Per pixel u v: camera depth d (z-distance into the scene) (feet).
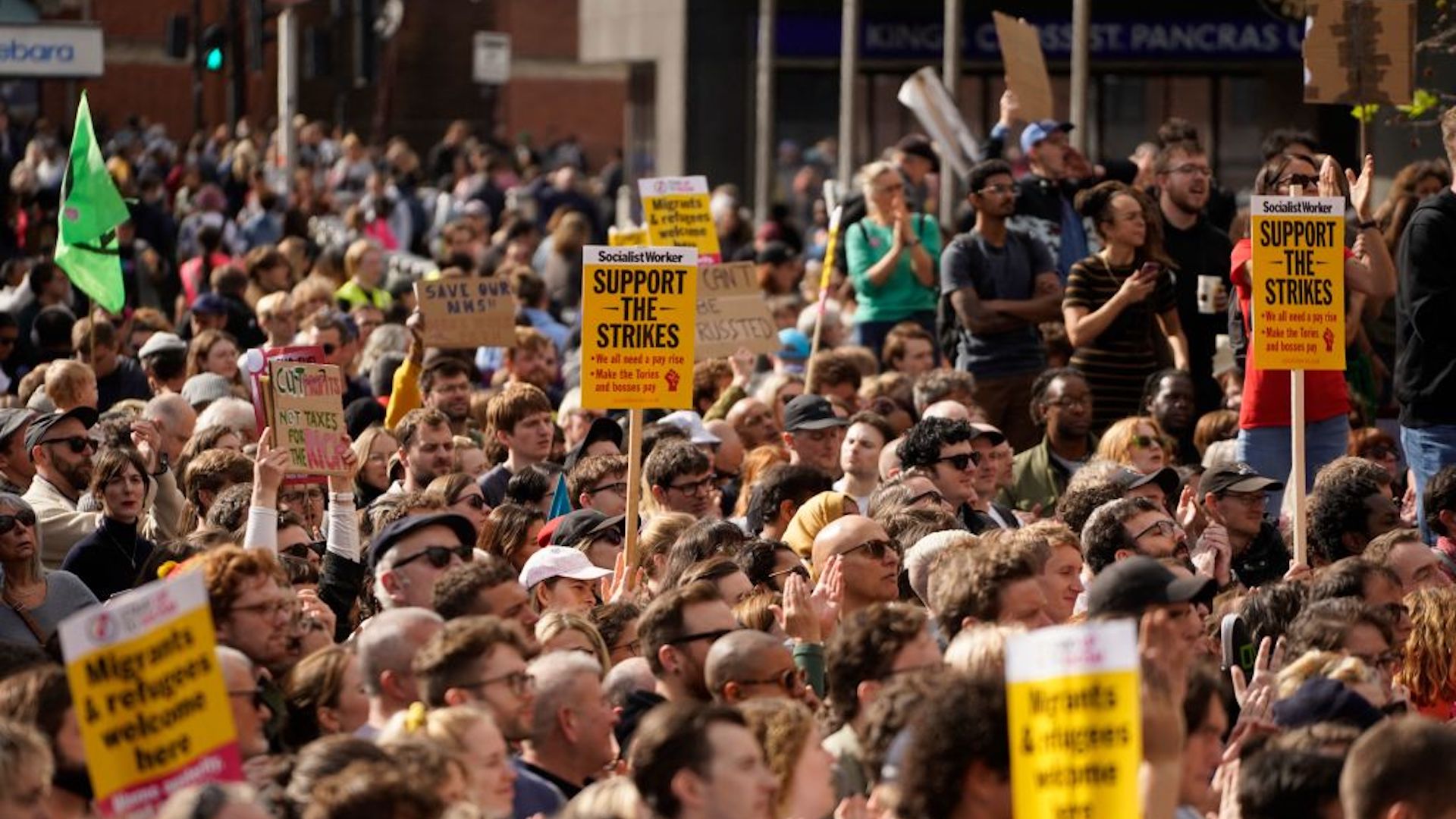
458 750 62.08
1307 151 130.72
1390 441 124.88
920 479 102.73
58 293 179.63
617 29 357.00
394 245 299.99
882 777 57.57
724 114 336.90
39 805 55.57
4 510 92.43
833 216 150.10
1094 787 46.70
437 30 536.42
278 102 551.59
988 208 139.85
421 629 70.38
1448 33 137.39
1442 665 83.41
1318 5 118.42
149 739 52.49
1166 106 295.89
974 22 307.99
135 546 104.99
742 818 55.57
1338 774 58.70
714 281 141.18
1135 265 131.95
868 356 145.38
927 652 67.46
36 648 72.23
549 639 77.66
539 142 621.31
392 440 122.52
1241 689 80.79
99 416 126.82
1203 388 138.00
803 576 88.94
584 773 70.03
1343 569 82.58
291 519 97.66
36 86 412.36
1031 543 85.56
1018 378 140.67
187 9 558.56
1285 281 100.32
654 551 98.12
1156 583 65.82
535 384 146.92
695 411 145.28
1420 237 105.40
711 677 72.79
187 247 280.72
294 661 74.23
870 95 324.80
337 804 52.37
